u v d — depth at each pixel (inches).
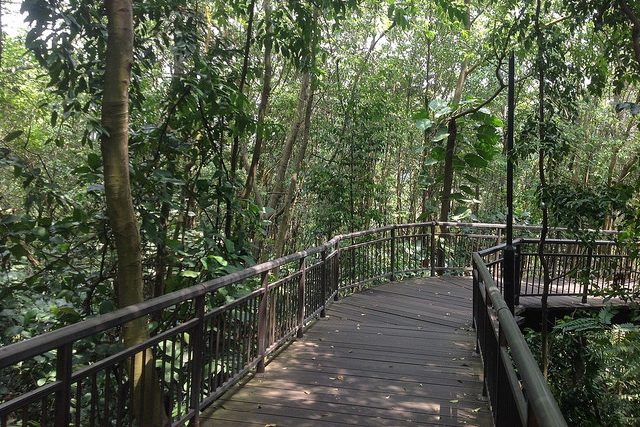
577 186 220.2
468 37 434.6
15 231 135.2
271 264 172.2
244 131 182.5
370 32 459.5
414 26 412.2
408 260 386.3
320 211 446.0
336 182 430.3
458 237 401.4
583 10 218.1
